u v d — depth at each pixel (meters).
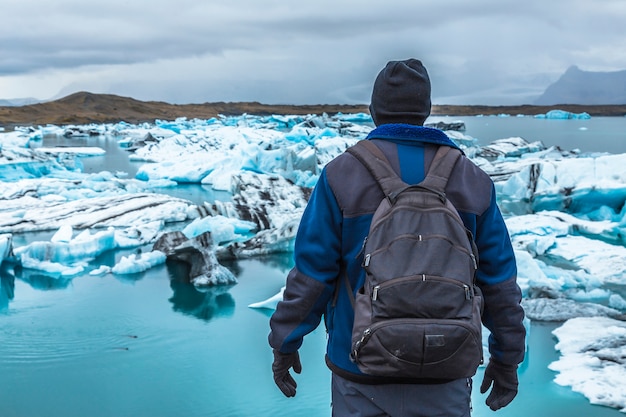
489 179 1.60
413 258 1.38
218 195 13.47
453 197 1.52
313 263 1.52
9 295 6.02
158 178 16.11
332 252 1.52
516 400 3.84
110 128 41.78
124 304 5.73
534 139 32.62
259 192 11.41
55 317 5.34
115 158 23.31
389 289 1.37
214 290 6.22
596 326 5.04
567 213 10.73
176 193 13.80
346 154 1.58
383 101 1.67
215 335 4.89
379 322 1.37
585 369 4.25
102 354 4.48
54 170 15.95
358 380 1.50
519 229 9.00
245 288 6.30
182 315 5.41
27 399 3.78
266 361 4.36
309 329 1.55
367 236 1.46
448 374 1.39
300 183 13.55
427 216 1.42
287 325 1.54
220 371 4.19
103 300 5.85
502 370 1.63
